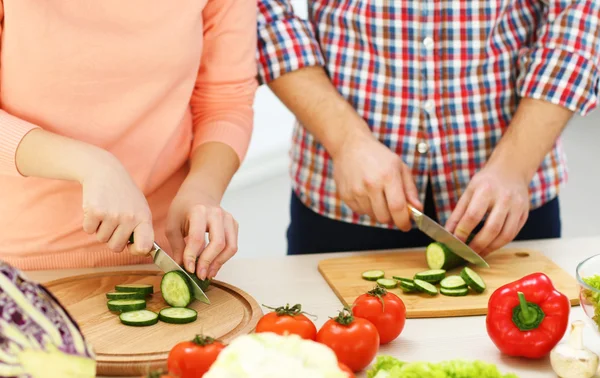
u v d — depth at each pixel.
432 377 1.13
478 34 2.08
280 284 1.82
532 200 2.20
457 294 1.74
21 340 1.08
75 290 1.68
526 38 2.17
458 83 2.11
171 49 1.72
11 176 1.74
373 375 1.22
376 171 1.94
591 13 2.06
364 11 2.08
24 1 1.55
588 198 4.80
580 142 5.60
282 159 5.22
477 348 1.51
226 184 1.86
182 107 1.82
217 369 1.01
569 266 1.95
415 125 2.13
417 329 1.59
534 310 1.42
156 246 1.60
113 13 1.65
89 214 1.49
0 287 1.08
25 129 1.57
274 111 5.32
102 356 1.38
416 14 2.05
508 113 2.17
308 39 2.11
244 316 1.57
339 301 1.74
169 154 1.88
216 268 1.68
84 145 1.56
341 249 2.25
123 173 1.55
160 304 1.63
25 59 1.61
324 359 1.03
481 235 1.93
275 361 1.01
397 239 2.21
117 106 1.73
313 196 2.23
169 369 1.25
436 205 2.19
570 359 1.35
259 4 2.12
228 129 1.92
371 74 2.12
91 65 1.66
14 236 1.79
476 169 2.17
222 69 1.92
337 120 2.04
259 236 4.35
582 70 2.05
